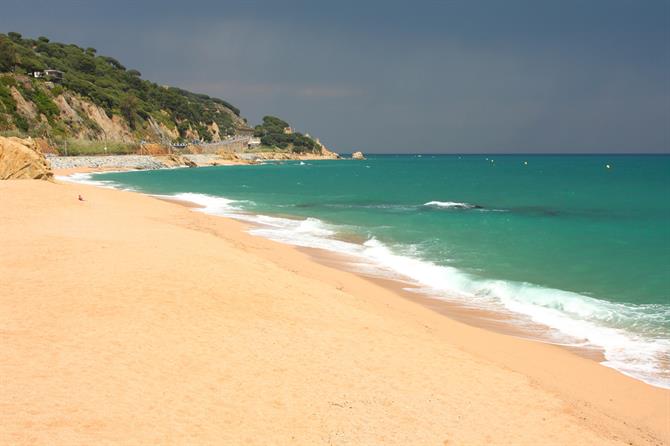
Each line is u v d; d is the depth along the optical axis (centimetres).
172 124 14862
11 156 3797
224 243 2028
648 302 1614
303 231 2903
